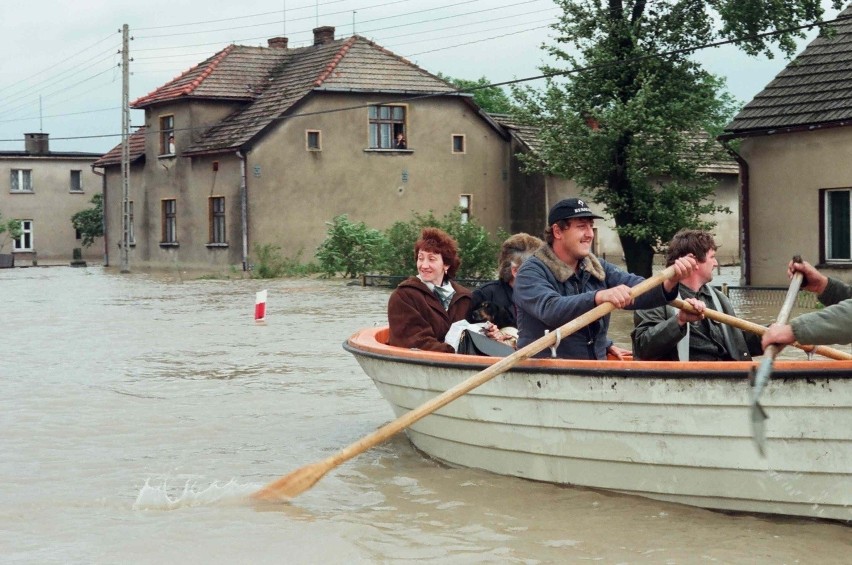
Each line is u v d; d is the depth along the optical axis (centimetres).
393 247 2692
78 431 850
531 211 3534
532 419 645
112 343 1459
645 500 623
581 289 632
